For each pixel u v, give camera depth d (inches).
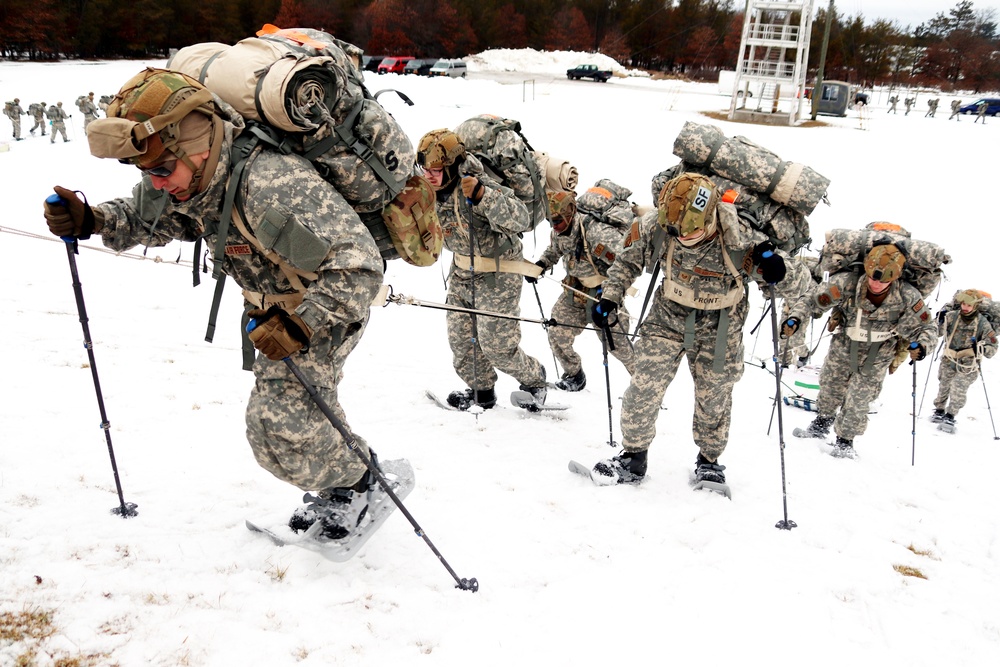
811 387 346.0
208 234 105.8
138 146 90.8
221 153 96.2
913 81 3484.3
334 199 101.0
